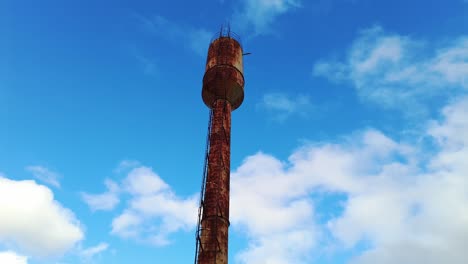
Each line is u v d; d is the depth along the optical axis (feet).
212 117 126.00
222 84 129.59
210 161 115.75
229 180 114.73
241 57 141.18
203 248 99.76
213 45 140.77
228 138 121.90
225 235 103.71
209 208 106.52
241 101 133.90
